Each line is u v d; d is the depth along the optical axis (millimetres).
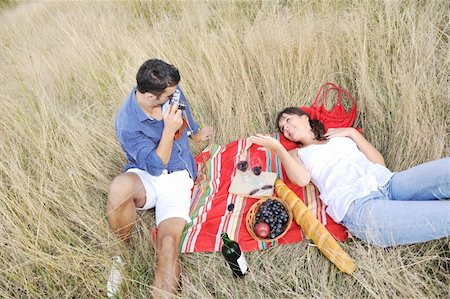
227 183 3434
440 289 2445
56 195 3176
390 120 3555
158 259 2744
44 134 3691
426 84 3490
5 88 4902
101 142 3820
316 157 3197
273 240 2875
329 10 4691
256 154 3684
